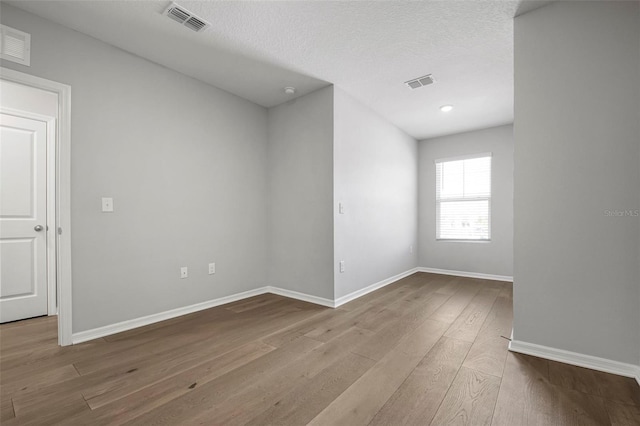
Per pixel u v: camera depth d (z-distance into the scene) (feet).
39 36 7.06
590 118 6.24
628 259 5.93
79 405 5.07
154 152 9.14
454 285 14.03
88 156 7.80
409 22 7.35
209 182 10.62
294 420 4.69
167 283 9.40
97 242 7.95
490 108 13.00
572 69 6.42
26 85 6.95
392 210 14.80
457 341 7.64
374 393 5.40
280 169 12.40
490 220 15.61
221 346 7.38
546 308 6.68
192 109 10.16
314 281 11.20
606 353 6.10
